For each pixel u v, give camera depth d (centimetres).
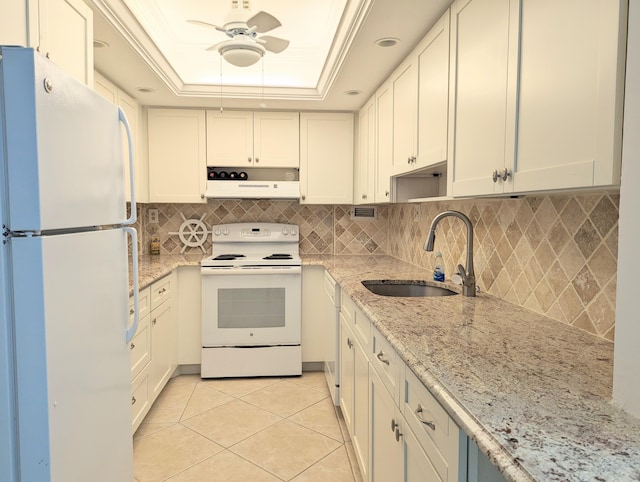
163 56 264
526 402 88
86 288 120
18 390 97
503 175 131
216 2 240
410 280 248
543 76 112
